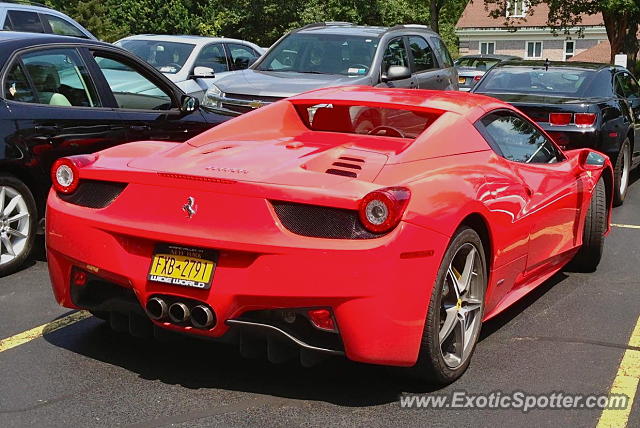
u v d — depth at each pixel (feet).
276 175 12.34
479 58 89.35
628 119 31.24
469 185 13.50
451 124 14.82
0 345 14.75
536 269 17.46
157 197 12.46
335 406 12.44
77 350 14.52
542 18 224.53
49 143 19.92
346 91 17.19
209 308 12.02
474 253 13.62
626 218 28.60
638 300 18.65
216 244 11.85
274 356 12.52
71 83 20.94
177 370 13.67
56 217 13.30
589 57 212.43
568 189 18.12
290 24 139.74
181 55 40.55
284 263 11.62
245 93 30.91
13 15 37.40
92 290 13.48
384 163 13.07
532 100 29.58
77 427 11.61
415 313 12.02
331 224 11.70
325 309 11.71
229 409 12.25
